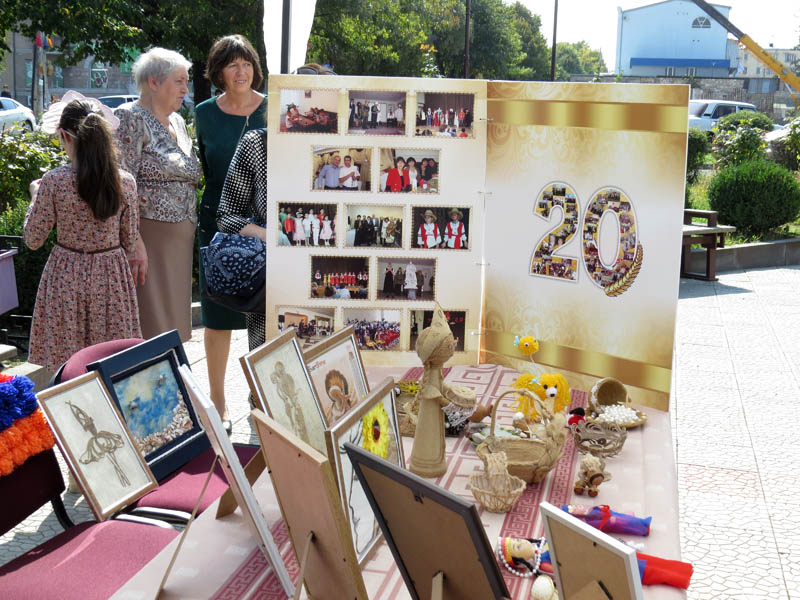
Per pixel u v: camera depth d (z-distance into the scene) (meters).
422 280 3.27
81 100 3.76
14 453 2.38
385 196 3.19
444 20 31.92
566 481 2.29
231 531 2.07
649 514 2.09
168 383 2.93
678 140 2.79
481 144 3.17
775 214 13.05
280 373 2.13
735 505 4.25
